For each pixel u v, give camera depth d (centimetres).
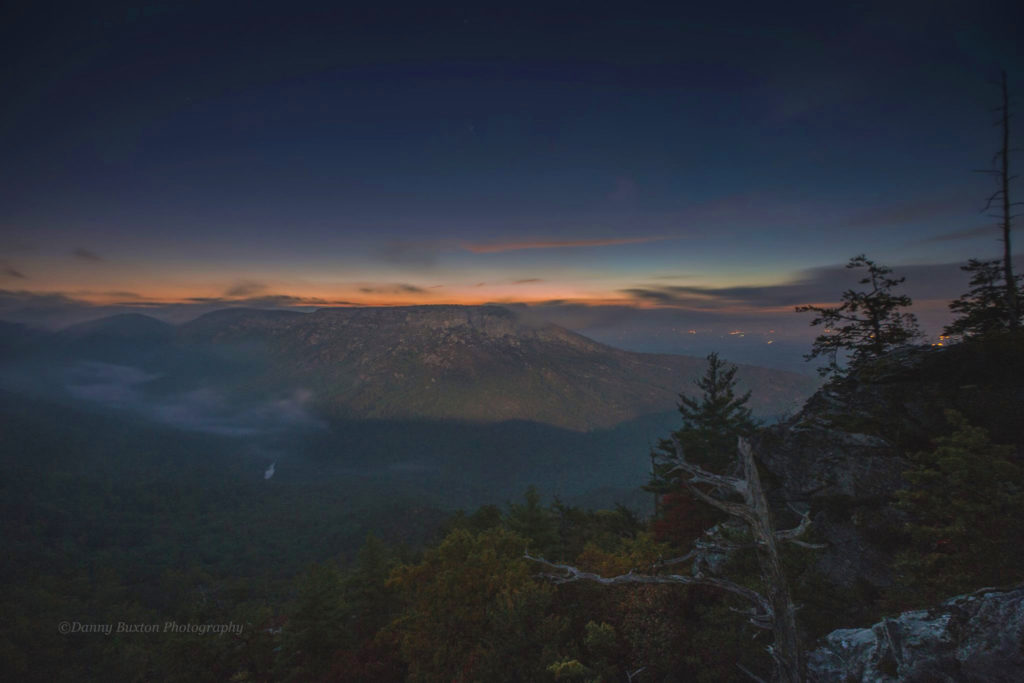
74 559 16388
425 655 1648
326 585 3291
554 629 1419
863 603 1241
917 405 1578
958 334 2259
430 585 1758
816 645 1096
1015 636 652
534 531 3173
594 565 1769
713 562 1645
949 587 922
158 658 3288
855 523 1438
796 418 1962
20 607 10431
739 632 1319
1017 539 866
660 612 1472
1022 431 1331
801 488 1689
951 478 957
